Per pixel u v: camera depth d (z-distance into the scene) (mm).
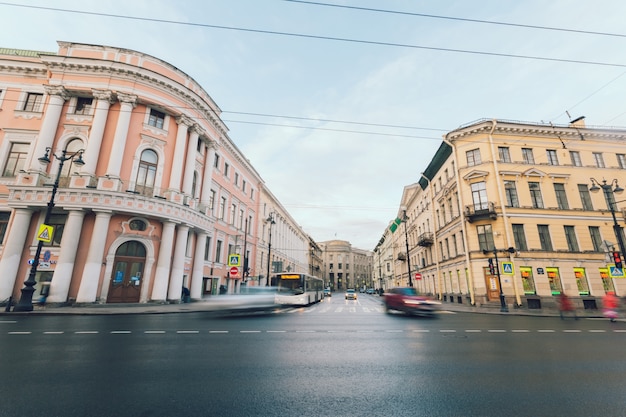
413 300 15719
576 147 26000
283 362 5777
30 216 18312
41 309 14852
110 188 18391
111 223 18688
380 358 6172
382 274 82688
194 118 23078
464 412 3701
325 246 119875
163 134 21531
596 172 25500
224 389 4352
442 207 31578
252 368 5363
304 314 15922
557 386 4637
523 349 7168
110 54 20562
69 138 19609
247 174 36438
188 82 23375
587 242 23766
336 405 3857
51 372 4973
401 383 4703
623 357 6445
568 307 15578
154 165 21062
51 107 19406
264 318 13492
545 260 22938
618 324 12672
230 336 8445
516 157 25203
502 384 4707
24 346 6797
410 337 8688
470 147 26156
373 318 14039
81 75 19891
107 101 19828
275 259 46469
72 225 17594
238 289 31422
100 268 17781
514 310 19969
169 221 20359
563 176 24922
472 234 24594
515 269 22516
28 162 19516
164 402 3867
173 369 5242
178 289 20562
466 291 24844
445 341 8102
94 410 3609
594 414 3680
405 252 49531
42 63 20125
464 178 25797
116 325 10352
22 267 17828
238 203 33344
